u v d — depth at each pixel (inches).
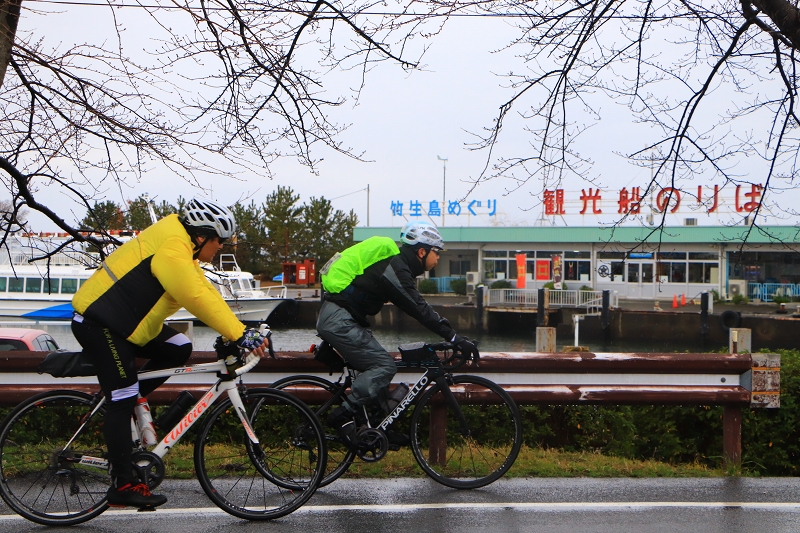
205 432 174.6
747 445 250.5
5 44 221.6
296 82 232.5
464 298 1895.9
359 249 192.5
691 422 263.6
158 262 156.3
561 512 181.3
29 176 256.4
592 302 1606.8
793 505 189.0
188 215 160.7
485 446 228.8
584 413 271.3
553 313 1621.6
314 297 1785.2
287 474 188.5
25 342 452.8
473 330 1678.2
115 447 159.8
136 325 157.8
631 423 269.4
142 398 170.1
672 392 229.1
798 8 194.5
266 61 228.8
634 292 1801.2
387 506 184.7
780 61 205.5
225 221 161.9
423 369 213.2
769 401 230.8
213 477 196.5
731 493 200.4
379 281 190.2
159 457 168.7
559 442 269.7
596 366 227.8
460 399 216.4
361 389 191.8
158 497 164.1
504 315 1701.5
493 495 195.6
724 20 213.6
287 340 1363.2
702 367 230.5
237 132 242.2
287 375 220.8
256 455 183.5
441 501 189.5
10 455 170.6
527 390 224.8
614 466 226.1
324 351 203.9
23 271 1184.8
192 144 248.2
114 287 157.1
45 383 214.5
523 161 239.0
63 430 180.4
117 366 158.1
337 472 199.5
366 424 195.5
